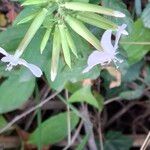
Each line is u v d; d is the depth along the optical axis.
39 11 0.24
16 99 0.35
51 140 0.38
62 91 0.37
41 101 0.37
